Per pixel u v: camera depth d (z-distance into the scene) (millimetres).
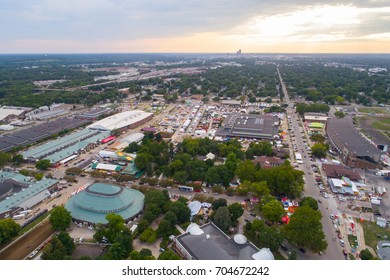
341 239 155250
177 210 164500
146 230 152125
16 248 146000
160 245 146625
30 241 151375
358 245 151125
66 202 186875
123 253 133375
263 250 124375
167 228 151750
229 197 195375
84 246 146625
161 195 178875
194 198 188750
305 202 176125
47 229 161000
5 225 145375
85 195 174000
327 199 195375
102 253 141625
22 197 183375
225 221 155500
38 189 194000
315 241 137375
